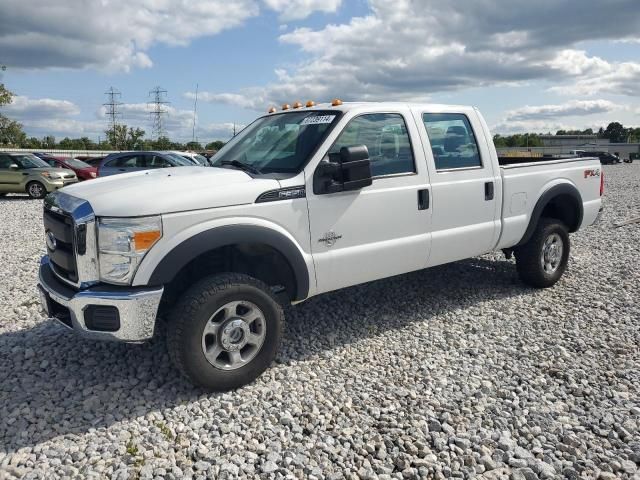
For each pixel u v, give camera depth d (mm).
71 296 3398
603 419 3195
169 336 3391
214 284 3420
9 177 17703
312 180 3904
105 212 3277
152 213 3262
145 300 3248
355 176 3854
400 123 4520
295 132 4301
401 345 4371
